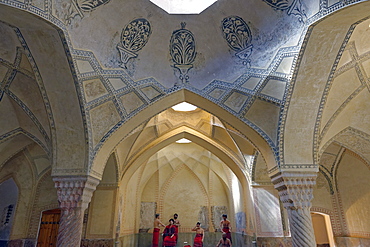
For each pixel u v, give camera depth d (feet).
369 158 17.33
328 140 15.10
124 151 20.81
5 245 20.06
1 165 18.67
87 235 20.48
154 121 20.68
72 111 13.23
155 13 13.64
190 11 13.83
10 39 11.58
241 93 14.39
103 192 21.44
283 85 13.17
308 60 11.78
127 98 14.24
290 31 12.16
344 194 21.13
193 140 23.72
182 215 32.37
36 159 22.00
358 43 11.80
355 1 8.91
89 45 12.62
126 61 14.10
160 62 14.73
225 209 32.19
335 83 13.14
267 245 20.26
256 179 21.45
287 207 13.67
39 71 12.21
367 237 18.65
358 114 14.76
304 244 12.65
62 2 10.58
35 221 21.94
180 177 33.42
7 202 21.13
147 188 32.45
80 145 13.71
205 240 31.09
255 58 13.98
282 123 13.60
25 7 9.31
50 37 11.04
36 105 14.11
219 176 32.07
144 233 30.60
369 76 13.16
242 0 12.94
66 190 13.47
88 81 12.94
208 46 14.56
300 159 13.80
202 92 14.82
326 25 10.29
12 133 15.66
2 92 13.98
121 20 13.19
